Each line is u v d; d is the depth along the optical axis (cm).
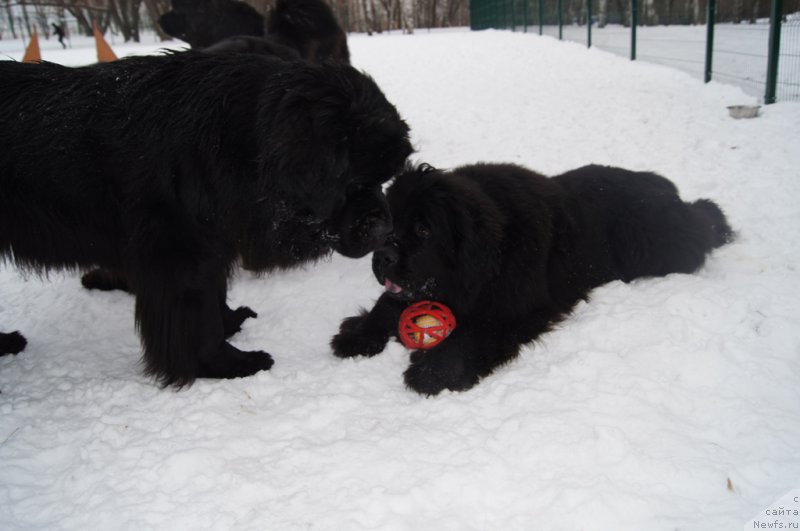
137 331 159
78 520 124
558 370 152
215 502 125
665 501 119
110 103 147
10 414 151
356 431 140
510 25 1282
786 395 140
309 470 130
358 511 120
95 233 153
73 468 135
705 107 382
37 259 155
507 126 382
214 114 145
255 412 148
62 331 190
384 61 823
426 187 159
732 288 174
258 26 312
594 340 162
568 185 190
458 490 123
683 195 244
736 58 426
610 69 580
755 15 412
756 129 319
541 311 168
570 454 129
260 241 155
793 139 294
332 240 148
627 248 187
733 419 134
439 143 349
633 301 174
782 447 127
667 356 152
